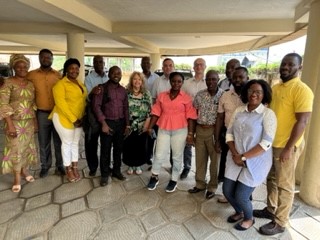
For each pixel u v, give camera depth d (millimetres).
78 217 2553
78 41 7754
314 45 3041
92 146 3406
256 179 2221
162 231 2395
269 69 11703
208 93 2863
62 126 3068
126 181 3389
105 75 3877
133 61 22641
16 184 3020
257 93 2152
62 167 3492
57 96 2943
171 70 3668
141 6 5410
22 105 2938
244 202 2312
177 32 7012
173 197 3004
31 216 2543
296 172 3379
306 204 2914
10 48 15344
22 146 3018
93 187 3184
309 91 2088
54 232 2326
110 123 3117
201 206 2826
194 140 3039
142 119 3383
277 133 2256
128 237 2297
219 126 2789
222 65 17281
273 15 5930
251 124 2176
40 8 4645
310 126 2855
